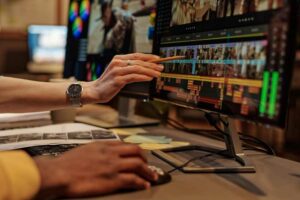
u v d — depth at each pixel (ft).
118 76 3.13
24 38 6.51
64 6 7.32
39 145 2.75
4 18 7.02
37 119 3.79
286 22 1.75
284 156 2.94
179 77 2.77
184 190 1.92
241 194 1.89
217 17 2.33
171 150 2.79
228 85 2.19
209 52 2.40
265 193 1.91
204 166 2.33
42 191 1.66
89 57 4.69
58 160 1.82
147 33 3.55
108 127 3.81
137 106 4.44
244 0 2.08
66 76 5.29
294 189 1.99
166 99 2.97
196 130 3.65
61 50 6.66
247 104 2.02
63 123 3.90
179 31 2.80
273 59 1.85
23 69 6.52
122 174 1.83
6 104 3.24
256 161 2.57
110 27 4.29
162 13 3.08
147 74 3.02
